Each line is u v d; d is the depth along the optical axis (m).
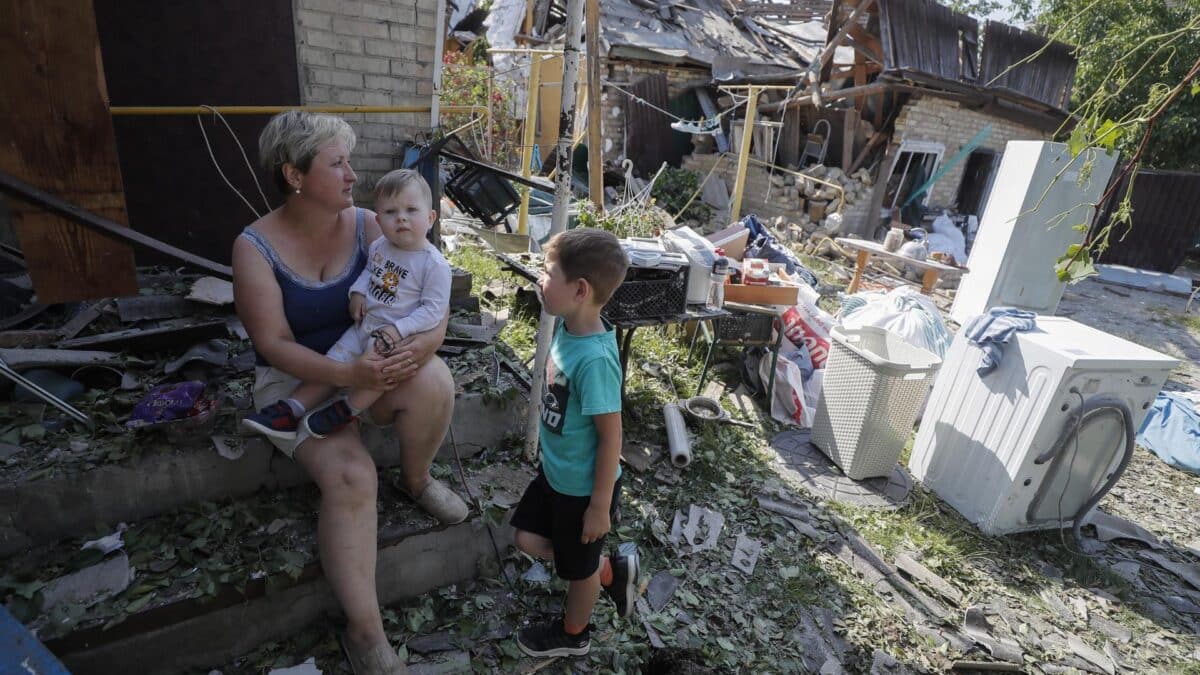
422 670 2.09
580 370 1.85
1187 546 3.73
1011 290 6.91
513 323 4.24
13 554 1.92
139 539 2.01
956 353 3.75
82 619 1.75
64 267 2.12
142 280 3.21
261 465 2.25
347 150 1.91
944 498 3.80
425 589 2.38
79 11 1.90
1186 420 4.80
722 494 3.42
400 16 3.71
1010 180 6.75
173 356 2.71
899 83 9.45
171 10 3.18
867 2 9.02
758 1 14.77
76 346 2.54
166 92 3.28
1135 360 3.18
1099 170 6.55
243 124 3.49
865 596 2.91
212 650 1.98
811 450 4.07
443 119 8.62
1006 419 3.43
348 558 1.85
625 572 2.19
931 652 2.68
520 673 2.16
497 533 2.50
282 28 3.44
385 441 2.49
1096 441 3.37
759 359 4.66
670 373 4.53
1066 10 9.82
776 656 2.50
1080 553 3.49
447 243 5.92
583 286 1.81
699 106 12.25
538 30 12.38
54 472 1.94
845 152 10.38
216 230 3.60
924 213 11.59
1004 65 10.45
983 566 3.29
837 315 5.51
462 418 2.77
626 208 7.18
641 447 3.56
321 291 2.04
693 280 3.69
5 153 1.92
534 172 9.21
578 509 1.97
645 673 2.34
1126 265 12.30
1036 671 2.69
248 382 2.58
